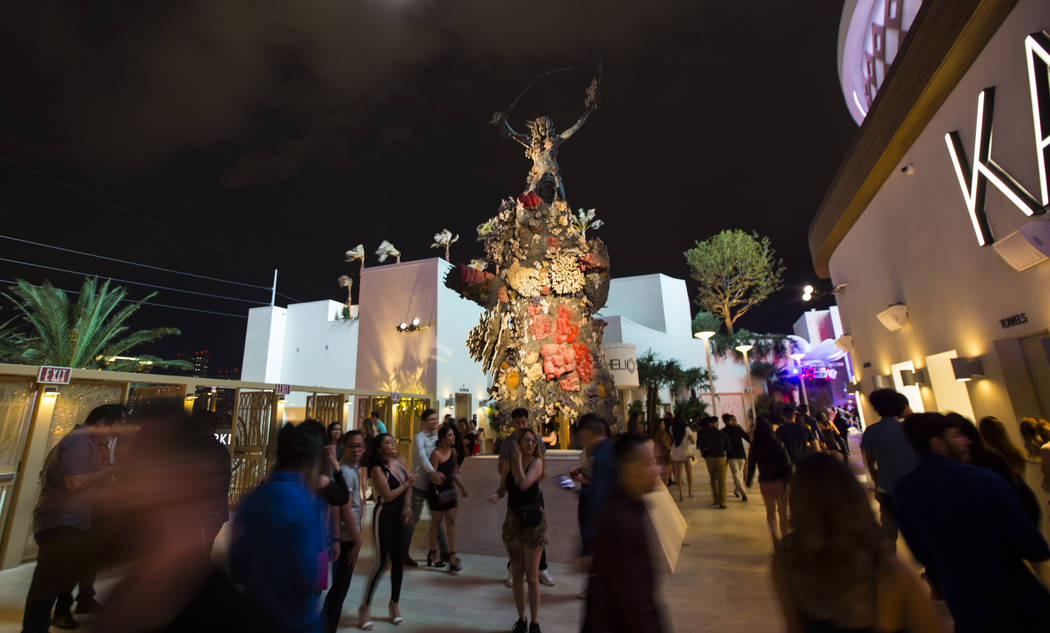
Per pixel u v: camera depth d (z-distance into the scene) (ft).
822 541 5.87
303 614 7.02
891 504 15.65
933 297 27.53
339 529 13.47
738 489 33.60
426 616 15.31
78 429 14.62
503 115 30.09
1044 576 14.42
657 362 85.92
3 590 18.57
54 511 13.43
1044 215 17.21
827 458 6.39
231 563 7.04
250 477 33.42
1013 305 20.40
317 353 94.38
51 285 57.77
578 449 25.12
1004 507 7.54
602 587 7.59
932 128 24.80
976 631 7.45
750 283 105.91
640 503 8.36
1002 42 18.79
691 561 19.99
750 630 13.52
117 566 4.56
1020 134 18.30
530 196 27.37
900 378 34.12
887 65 37.04
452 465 20.77
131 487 4.77
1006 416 21.33
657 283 106.01
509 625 14.53
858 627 5.49
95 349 58.85
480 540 22.49
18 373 22.36
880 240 34.40
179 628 4.41
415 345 68.03
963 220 23.17
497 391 26.68
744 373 105.19
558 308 26.91
